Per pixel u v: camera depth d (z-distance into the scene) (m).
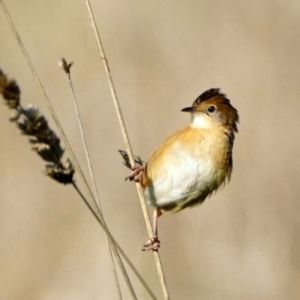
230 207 16.97
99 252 15.87
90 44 18.53
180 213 16.75
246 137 17.70
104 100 17.69
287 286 15.90
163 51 18.39
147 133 17.16
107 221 16.34
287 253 16.28
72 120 17.52
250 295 15.90
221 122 10.95
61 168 7.13
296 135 17.66
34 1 19.42
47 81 18.23
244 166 17.44
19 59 18.70
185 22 18.88
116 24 18.73
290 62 18.27
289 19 18.66
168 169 10.43
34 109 7.10
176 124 17.25
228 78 18.14
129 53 18.36
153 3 19.00
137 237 16.08
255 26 18.73
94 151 17.14
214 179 10.61
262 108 17.91
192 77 18.06
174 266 16.09
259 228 16.69
